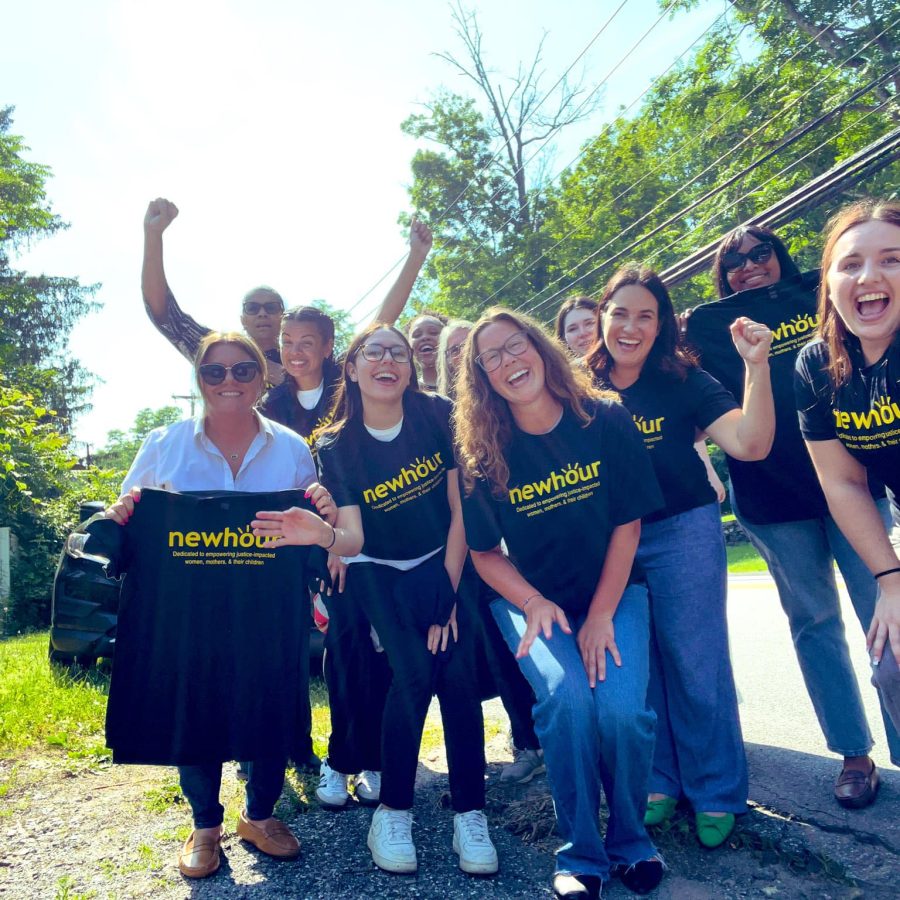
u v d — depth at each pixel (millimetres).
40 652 5988
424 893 2402
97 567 5039
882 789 2984
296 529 2486
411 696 2670
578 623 2660
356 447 2855
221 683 2482
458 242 26125
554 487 2564
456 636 2754
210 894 2398
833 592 2979
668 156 22031
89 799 3074
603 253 22984
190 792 2557
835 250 2299
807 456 2906
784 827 2693
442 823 2922
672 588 2756
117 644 2439
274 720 2510
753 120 18328
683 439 2811
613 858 2375
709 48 19109
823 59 17531
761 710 4098
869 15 16828
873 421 2340
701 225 14992
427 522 2891
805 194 9102
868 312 2230
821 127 16969
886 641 2357
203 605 2479
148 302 4293
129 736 2426
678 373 2832
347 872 2541
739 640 6363
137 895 2395
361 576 2885
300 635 2559
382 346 2799
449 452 2918
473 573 2922
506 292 24953
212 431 2758
